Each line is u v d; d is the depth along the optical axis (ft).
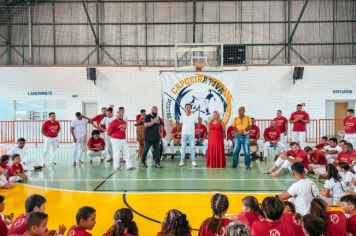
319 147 36.70
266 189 25.49
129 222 11.46
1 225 12.62
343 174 23.93
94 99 60.23
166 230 10.59
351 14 63.62
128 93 60.23
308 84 58.75
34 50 65.26
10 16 64.54
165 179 29.37
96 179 29.48
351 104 59.21
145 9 65.26
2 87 59.62
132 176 30.83
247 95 59.47
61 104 60.18
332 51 63.72
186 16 65.10
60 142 60.03
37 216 10.47
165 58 65.10
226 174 31.63
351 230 12.66
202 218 19.08
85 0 65.00
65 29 65.36
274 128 40.57
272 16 64.28
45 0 65.00
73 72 60.08
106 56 65.21
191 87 38.73
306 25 63.93
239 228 8.32
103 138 41.65
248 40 64.44
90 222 11.94
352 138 39.55
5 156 28.09
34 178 30.07
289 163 30.58
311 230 10.05
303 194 16.26
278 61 63.93
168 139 39.55
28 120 59.82
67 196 23.71
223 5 64.85
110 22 65.36
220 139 35.35
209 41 64.85
